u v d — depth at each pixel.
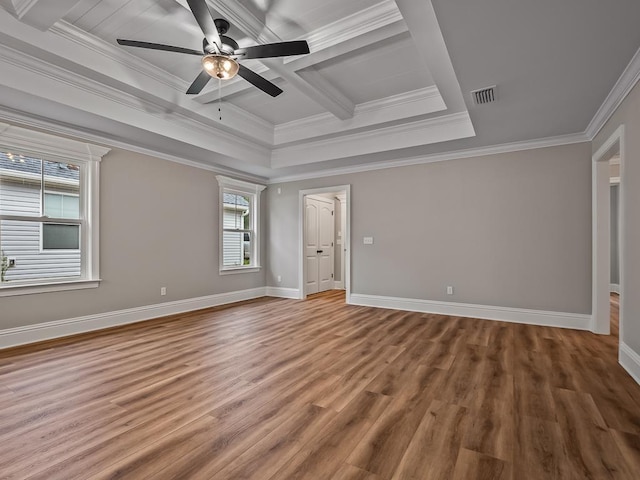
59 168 3.61
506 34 2.12
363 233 5.42
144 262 4.35
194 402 2.10
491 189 4.45
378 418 1.91
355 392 2.24
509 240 4.34
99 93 3.24
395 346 3.25
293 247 6.16
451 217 4.71
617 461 1.53
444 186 4.76
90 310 3.80
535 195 4.19
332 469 1.48
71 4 2.25
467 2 1.84
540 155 4.15
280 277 6.32
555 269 4.07
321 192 5.84
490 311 4.44
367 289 5.38
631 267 2.60
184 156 4.76
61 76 2.96
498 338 3.52
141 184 4.32
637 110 2.48
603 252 3.72
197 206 5.09
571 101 3.04
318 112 4.46
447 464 1.51
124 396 2.18
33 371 2.59
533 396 2.18
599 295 3.72
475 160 4.55
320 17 2.57
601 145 3.48
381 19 2.49
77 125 3.54
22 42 2.52
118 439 1.70
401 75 3.47
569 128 3.74
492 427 1.82
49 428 1.80
